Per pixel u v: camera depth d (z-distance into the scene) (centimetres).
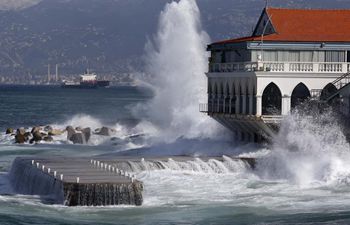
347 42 18650
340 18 19450
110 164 16700
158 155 19275
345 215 13162
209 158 17550
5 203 13688
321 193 14988
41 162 16525
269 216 13125
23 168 16050
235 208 13700
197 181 16038
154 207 13650
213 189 15300
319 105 17850
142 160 17188
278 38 18575
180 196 14612
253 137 19400
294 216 13100
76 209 13288
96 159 17438
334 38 18800
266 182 16112
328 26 19162
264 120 18088
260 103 18225
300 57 18650
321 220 12812
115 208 13438
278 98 18362
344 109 17850
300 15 19425
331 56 18738
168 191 15038
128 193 13638
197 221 12756
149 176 16350
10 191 15350
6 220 12531
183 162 17075
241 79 18975
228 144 19775
